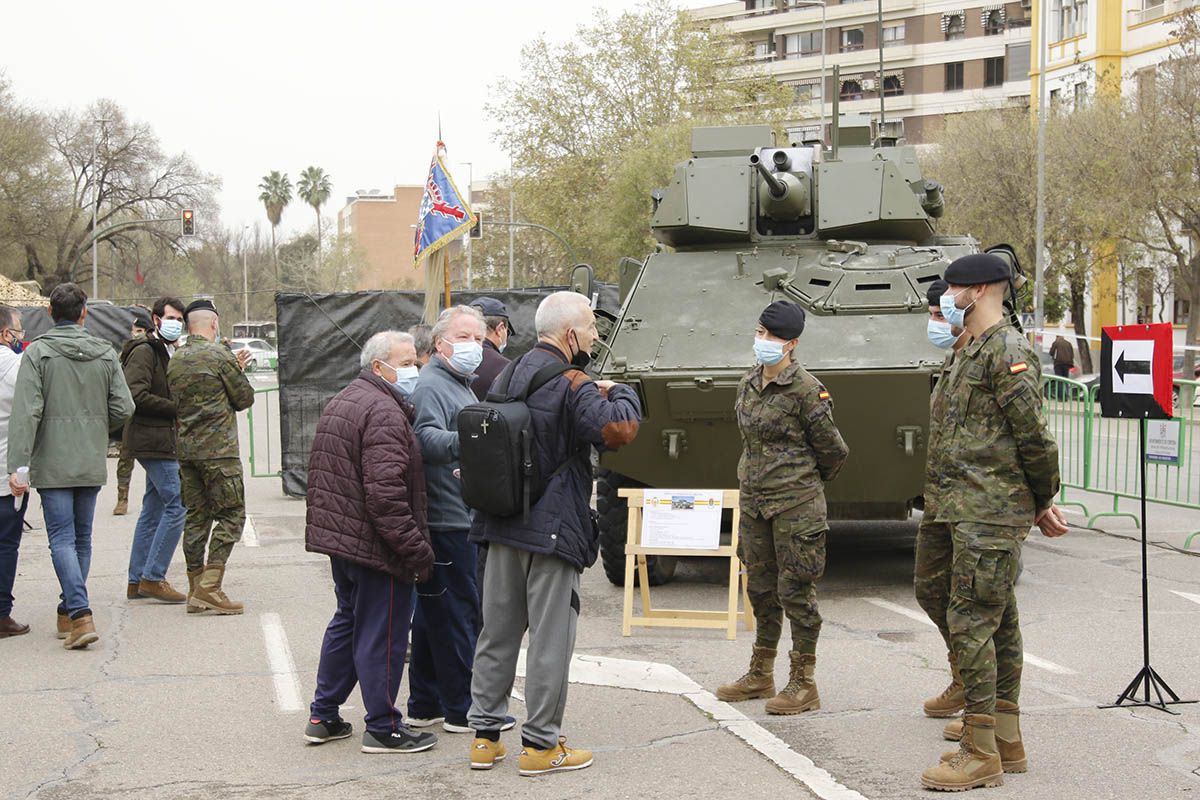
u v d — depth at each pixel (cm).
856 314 945
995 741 533
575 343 565
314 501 580
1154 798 506
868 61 6781
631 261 1138
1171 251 3159
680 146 4116
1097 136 3262
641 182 4097
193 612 886
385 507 562
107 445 813
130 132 6062
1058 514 552
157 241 6406
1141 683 673
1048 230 3478
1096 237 3322
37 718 638
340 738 604
